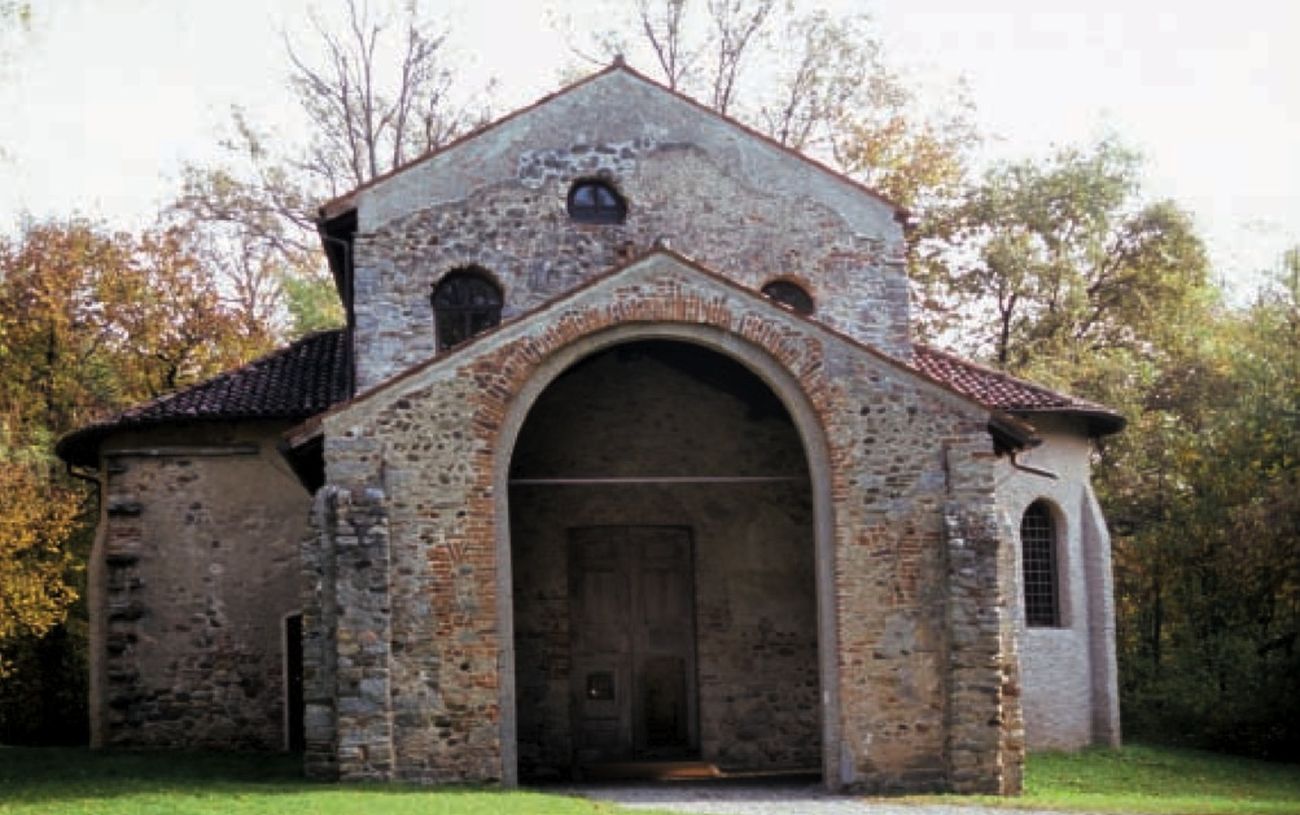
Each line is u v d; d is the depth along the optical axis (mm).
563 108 27609
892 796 22031
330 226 27547
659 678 26781
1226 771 28953
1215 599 37062
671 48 44531
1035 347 43156
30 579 34344
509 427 22516
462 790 21141
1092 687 30859
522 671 26125
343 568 21797
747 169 27719
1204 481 37312
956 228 44719
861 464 22984
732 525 26922
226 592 28703
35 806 20000
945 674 22656
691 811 20188
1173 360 44969
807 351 23094
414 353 26812
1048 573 30797
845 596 22750
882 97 44188
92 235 43531
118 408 41781
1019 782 22750
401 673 21828
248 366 30250
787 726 26562
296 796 19906
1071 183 44250
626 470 26734
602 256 27281
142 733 28422
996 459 25922
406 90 44469
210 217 44625
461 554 22156
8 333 39500
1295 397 35031
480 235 27172
